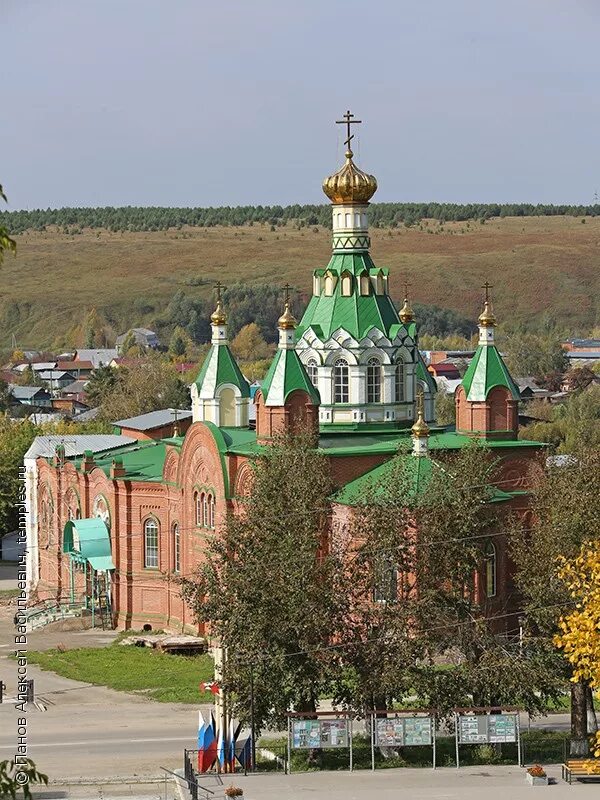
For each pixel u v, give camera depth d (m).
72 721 98.75
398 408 120.19
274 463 99.75
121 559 132.25
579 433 174.12
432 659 86.06
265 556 85.94
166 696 105.38
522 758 85.56
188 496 125.31
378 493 100.50
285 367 114.38
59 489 144.75
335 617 84.56
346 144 121.31
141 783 82.81
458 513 87.44
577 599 83.62
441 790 78.50
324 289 121.38
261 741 91.12
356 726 93.44
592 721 90.38
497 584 106.50
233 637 84.25
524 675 83.31
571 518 86.31
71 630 132.62
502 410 115.19
